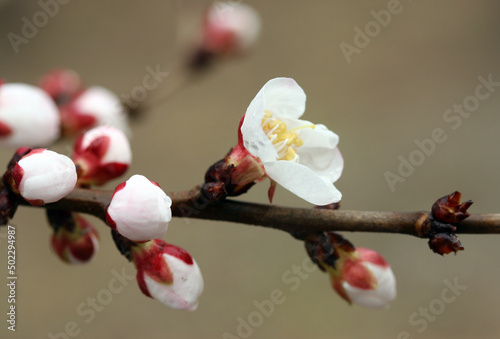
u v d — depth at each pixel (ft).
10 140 0.87
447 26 2.48
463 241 1.79
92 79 2.19
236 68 2.29
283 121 0.79
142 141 1.99
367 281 0.82
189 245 1.70
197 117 2.10
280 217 0.79
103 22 2.35
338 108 2.18
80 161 0.82
